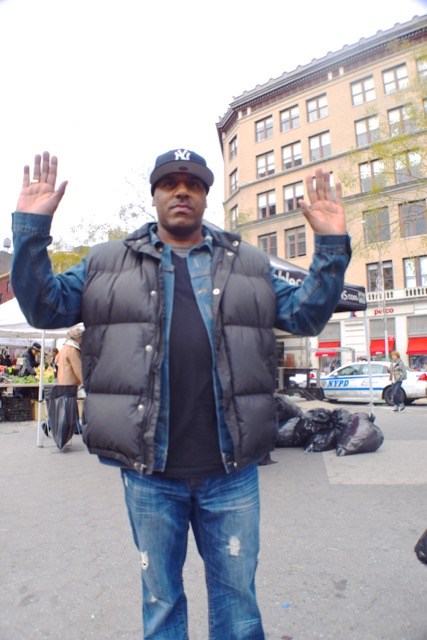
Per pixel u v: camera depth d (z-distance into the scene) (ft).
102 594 9.03
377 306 104.99
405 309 101.50
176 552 5.87
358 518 12.87
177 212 5.99
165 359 5.58
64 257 66.18
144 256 5.96
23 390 38.60
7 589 9.28
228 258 6.12
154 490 5.66
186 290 5.89
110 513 13.73
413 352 99.60
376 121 103.50
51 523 12.95
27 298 5.64
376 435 21.90
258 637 5.81
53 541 11.67
